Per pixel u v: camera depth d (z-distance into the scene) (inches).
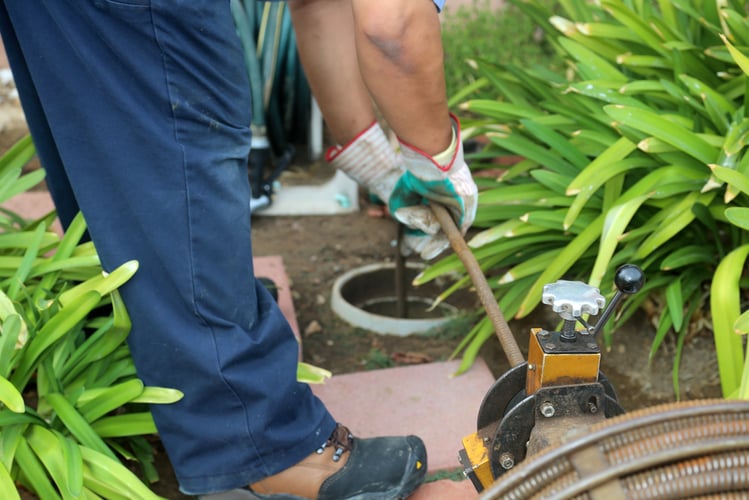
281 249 119.8
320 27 79.0
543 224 91.0
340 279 108.7
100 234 60.7
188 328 61.8
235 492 65.7
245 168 63.1
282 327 66.0
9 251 84.0
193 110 56.9
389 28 55.0
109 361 75.0
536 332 50.9
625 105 89.7
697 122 91.6
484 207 97.3
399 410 84.3
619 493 38.0
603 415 50.3
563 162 97.5
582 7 111.7
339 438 68.5
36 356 68.0
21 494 72.2
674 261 85.7
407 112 61.4
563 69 130.0
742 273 89.3
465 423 82.4
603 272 79.4
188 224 58.8
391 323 101.0
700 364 91.2
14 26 56.6
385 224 128.0
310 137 138.4
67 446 64.5
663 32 95.0
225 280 61.3
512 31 146.3
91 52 55.1
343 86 80.9
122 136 57.4
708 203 84.8
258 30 120.9
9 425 66.7
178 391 63.6
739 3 97.3
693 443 38.6
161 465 78.3
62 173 72.6
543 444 48.6
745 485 38.8
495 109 103.2
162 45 54.3
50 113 58.3
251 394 62.9
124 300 62.8
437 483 74.0
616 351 95.0
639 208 92.9
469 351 89.5
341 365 95.3
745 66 79.9
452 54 140.9
